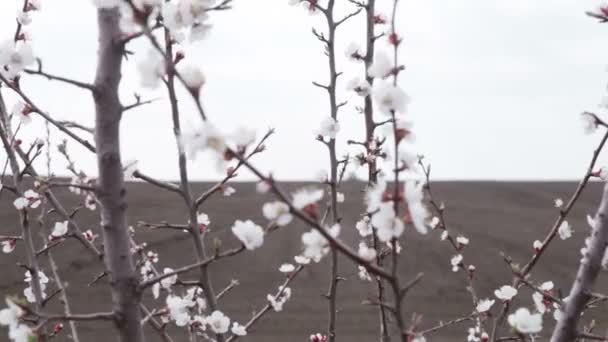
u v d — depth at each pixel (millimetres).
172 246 18422
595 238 2074
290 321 14484
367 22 3771
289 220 1584
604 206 2072
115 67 1822
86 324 12445
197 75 1524
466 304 16156
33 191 3330
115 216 1829
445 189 42656
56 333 3197
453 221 27797
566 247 22234
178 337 11578
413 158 1756
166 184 2615
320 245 1757
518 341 3010
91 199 3070
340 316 14922
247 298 16203
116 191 1832
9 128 2861
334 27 3713
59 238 2900
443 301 16281
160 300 11789
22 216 2797
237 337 2848
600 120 2422
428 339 13328
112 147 1824
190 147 1526
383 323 3375
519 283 3084
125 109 1842
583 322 11422
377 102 1761
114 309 1827
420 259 19766
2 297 12406
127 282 1824
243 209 27328
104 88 1811
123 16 1714
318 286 17219
